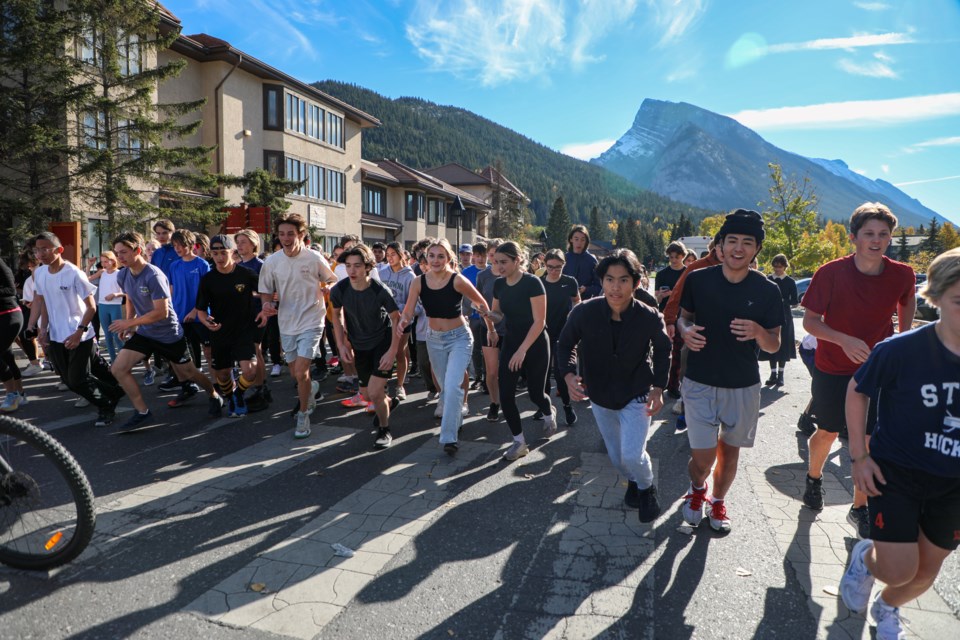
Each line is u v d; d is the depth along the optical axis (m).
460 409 4.77
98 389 5.50
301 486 4.04
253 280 5.71
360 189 33.28
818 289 3.49
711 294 3.20
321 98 28.30
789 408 6.84
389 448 4.94
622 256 3.30
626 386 3.56
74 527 2.81
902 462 2.20
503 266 4.71
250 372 5.77
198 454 4.69
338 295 5.10
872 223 3.28
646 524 3.51
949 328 2.06
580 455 4.83
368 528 3.39
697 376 3.29
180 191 18.69
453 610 2.58
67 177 15.05
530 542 3.25
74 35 14.59
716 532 3.39
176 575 2.84
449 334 4.92
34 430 2.77
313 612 2.54
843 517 3.65
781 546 3.24
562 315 6.21
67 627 2.42
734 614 2.59
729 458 3.33
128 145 18.47
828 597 2.74
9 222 14.54
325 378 7.98
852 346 3.18
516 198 69.38
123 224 15.84
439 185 46.78
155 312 5.24
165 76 16.27
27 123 13.96
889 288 3.34
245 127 24.23
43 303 5.81
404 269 7.25
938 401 2.11
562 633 2.43
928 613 2.65
